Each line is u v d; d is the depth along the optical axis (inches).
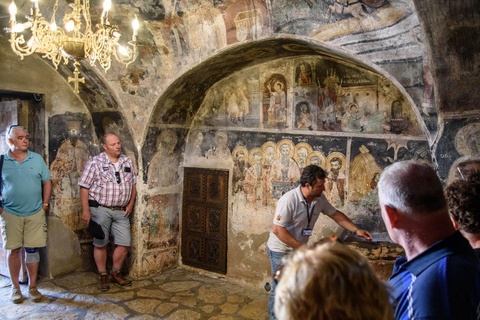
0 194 156.8
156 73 170.7
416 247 48.9
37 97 182.1
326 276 30.9
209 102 193.5
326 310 30.3
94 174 172.6
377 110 147.3
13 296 157.4
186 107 190.7
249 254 181.8
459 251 45.3
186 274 196.4
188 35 154.6
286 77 167.3
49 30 97.4
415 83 109.3
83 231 197.2
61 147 187.6
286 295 31.9
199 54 155.6
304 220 125.4
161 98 173.9
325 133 159.8
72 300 161.2
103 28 99.0
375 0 106.9
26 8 139.0
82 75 173.6
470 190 54.2
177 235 205.5
